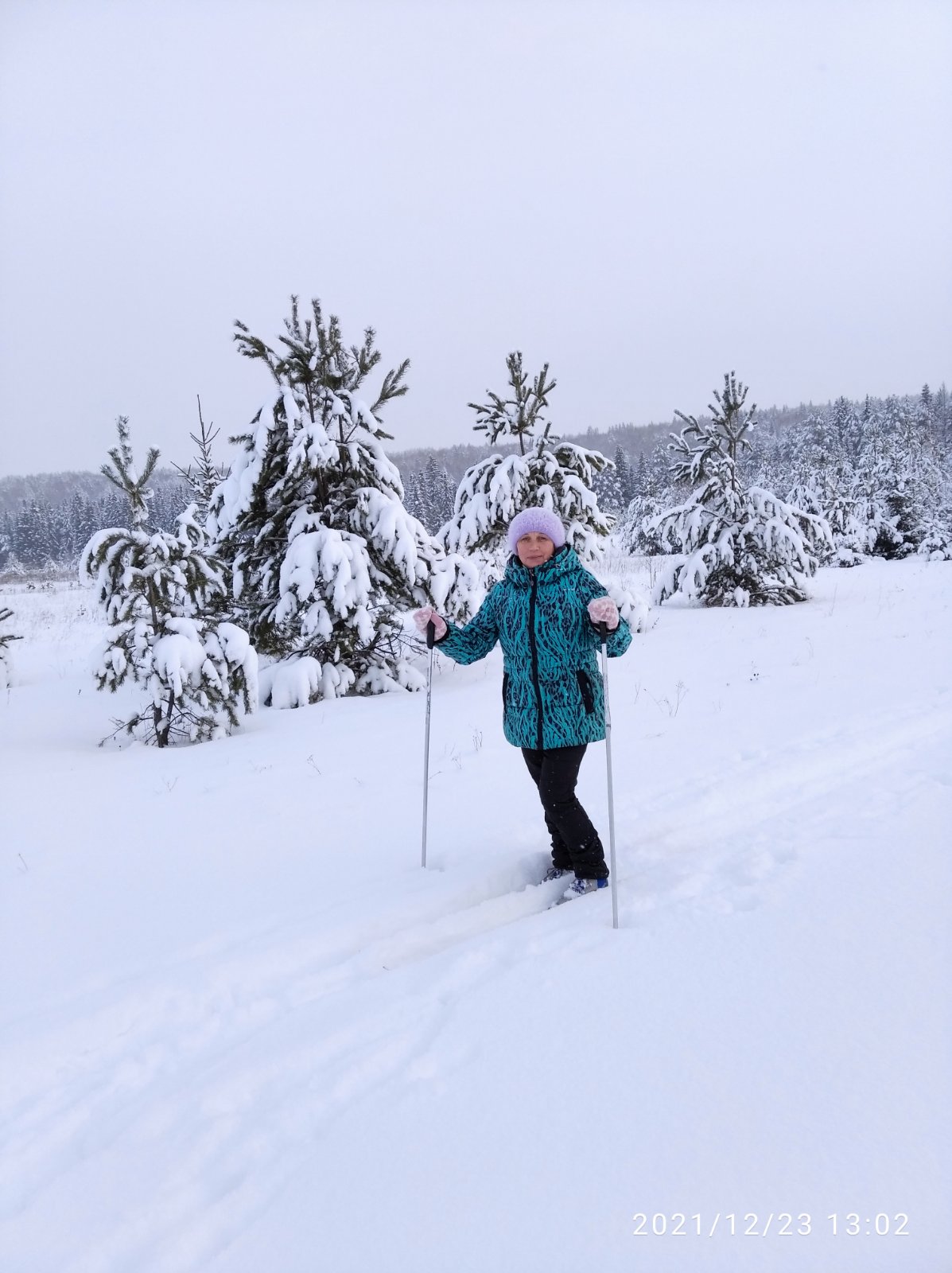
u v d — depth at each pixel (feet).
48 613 57.82
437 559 27.04
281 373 25.95
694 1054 6.38
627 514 122.42
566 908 9.50
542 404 34.45
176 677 19.26
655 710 20.44
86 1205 5.45
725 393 45.14
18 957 9.17
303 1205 5.20
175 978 8.31
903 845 10.34
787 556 43.62
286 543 27.27
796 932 8.24
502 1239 4.74
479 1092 6.16
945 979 7.14
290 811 14.08
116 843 12.96
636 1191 5.01
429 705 11.09
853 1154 5.14
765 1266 4.38
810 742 16.08
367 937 9.36
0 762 18.75
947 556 84.17
